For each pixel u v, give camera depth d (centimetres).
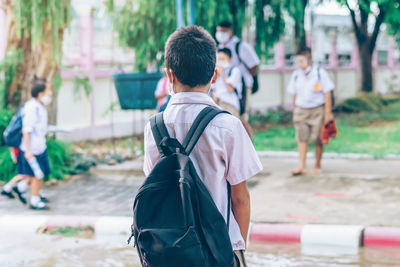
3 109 920
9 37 961
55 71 974
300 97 858
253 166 240
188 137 233
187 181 219
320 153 875
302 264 486
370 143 1268
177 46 237
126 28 1258
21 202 719
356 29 2177
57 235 583
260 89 1884
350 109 1989
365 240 534
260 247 537
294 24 1309
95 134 1277
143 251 222
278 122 1744
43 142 687
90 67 1280
